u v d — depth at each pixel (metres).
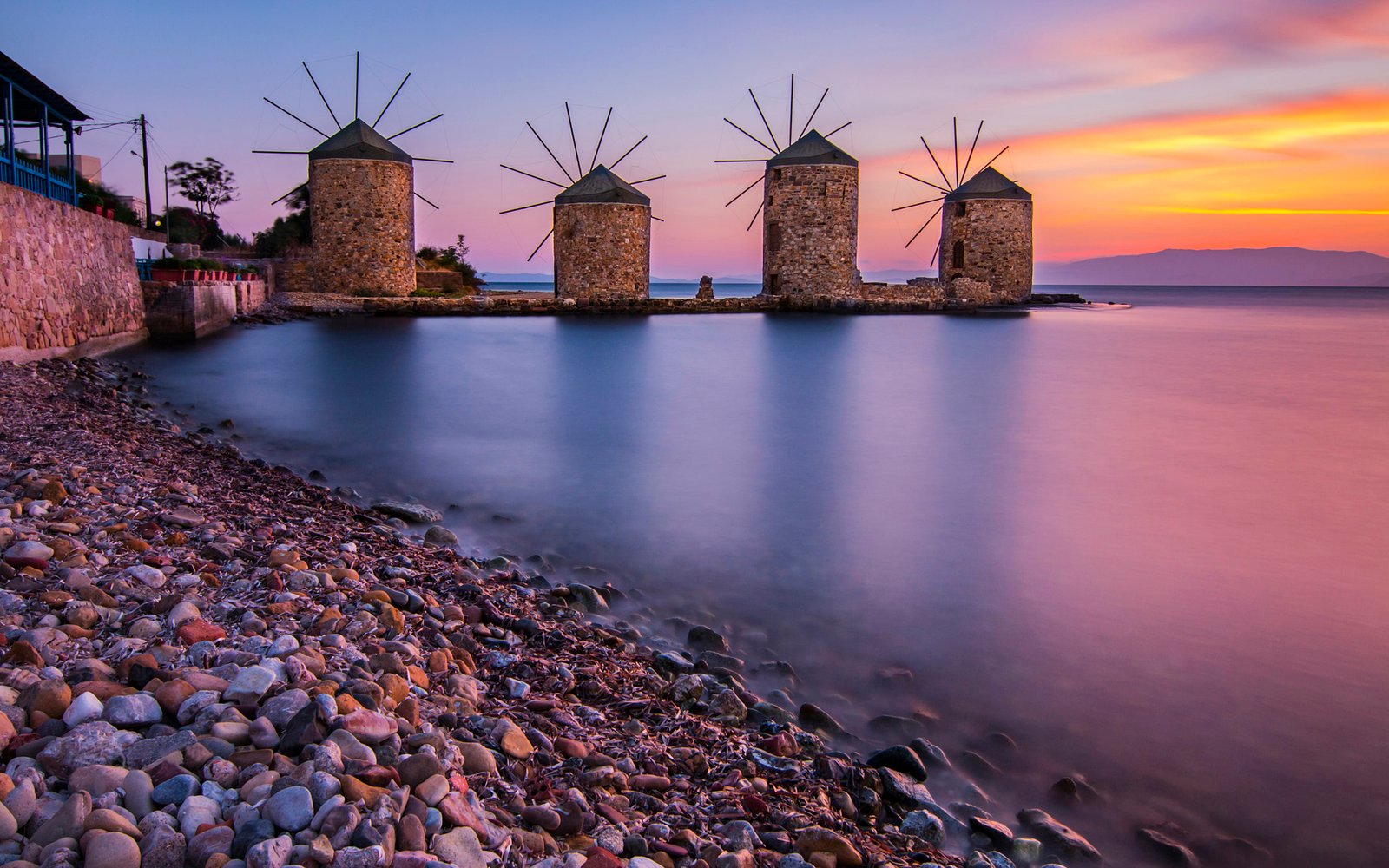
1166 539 7.57
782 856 2.96
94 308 17.97
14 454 6.91
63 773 2.53
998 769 4.00
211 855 2.24
